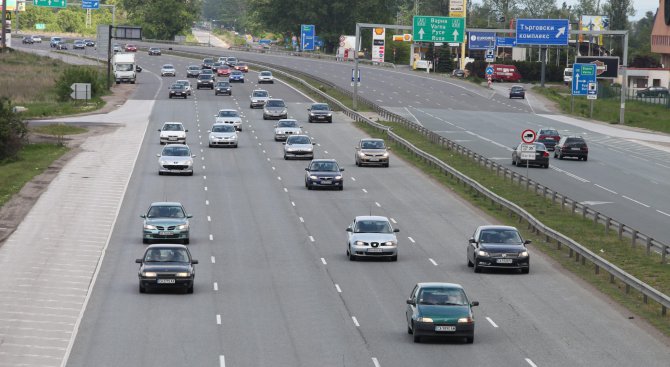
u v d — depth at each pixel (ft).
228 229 342.64
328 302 241.76
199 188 425.28
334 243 321.32
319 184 424.46
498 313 231.91
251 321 222.28
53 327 216.33
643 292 240.73
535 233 339.16
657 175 503.61
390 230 300.40
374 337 208.23
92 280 264.72
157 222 315.78
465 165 499.10
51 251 301.22
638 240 331.98
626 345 205.16
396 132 627.05
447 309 202.18
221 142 555.28
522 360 191.11
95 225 343.46
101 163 483.10
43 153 511.40
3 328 214.90
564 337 210.79
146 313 228.84
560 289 258.98
